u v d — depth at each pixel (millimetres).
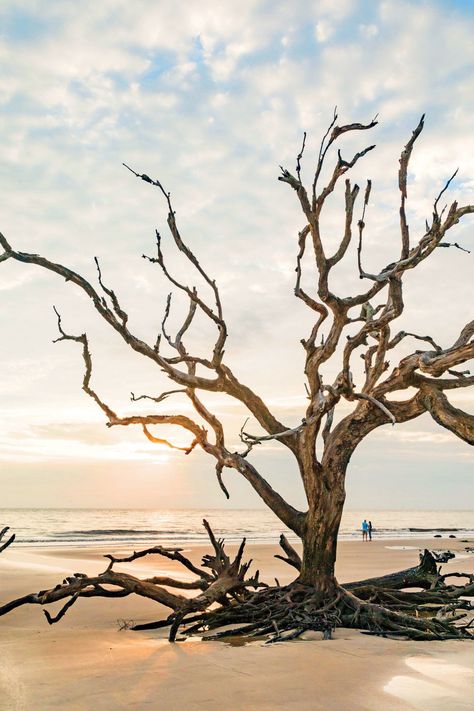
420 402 11266
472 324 11180
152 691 5902
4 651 8047
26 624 10961
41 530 65625
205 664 7098
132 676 6496
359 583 13398
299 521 11156
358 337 10023
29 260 10633
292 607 10078
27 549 34594
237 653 7801
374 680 6359
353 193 10172
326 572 10602
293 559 12094
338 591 10508
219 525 89250
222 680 6328
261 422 12094
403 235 11086
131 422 12242
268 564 24438
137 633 9953
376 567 22984
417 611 12070
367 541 45625
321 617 9836
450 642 8930
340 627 10172
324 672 6707
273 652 7859
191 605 9594
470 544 41938
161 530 69125
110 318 10820
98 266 10664
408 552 32219
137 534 58031
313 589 10531
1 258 10430
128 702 5520
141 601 14102
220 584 10586
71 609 12758
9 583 17031
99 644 8641
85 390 11977
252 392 12164
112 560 10672
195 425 12484
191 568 11539
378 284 10125
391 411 11273
